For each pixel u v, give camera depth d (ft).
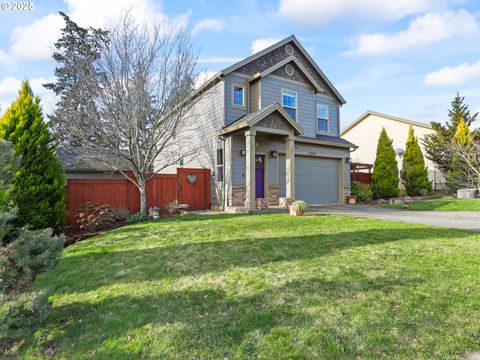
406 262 13.35
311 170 44.83
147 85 31.01
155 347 7.82
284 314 9.08
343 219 26.11
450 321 8.38
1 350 8.28
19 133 22.66
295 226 22.59
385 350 7.20
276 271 12.76
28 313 8.45
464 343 7.39
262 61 41.24
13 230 10.78
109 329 8.89
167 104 32.24
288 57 42.22
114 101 29.81
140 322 9.13
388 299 9.77
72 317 9.85
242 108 39.09
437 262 13.29
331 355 7.12
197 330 8.47
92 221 26.30
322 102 48.49
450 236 18.49
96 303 10.72
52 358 7.81
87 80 29.78
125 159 31.53
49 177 23.72
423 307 9.18
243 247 16.76
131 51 30.60
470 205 36.01
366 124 76.69
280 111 34.50
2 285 8.76
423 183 56.24
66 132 32.17
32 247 9.64
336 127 50.16
